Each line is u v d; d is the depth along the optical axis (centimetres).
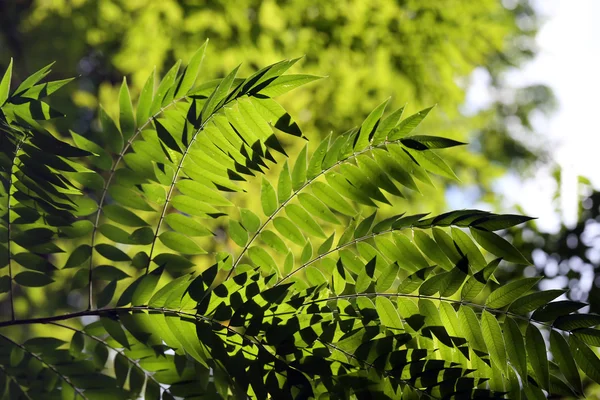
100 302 259
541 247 342
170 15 514
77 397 260
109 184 262
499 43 593
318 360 252
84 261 262
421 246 255
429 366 252
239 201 521
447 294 252
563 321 248
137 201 263
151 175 262
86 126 612
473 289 252
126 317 255
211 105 252
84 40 581
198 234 263
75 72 630
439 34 555
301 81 251
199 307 254
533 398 251
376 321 255
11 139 255
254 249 262
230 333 254
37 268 262
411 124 254
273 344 252
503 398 251
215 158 257
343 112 580
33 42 597
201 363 254
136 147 261
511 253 250
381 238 257
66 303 266
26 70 628
